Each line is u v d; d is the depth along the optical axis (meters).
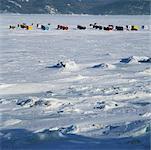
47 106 22.31
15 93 27.67
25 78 34.66
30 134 15.76
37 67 42.16
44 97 25.20
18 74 37.25
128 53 58.81
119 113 20.19
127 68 41.56
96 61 47.94
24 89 28.95
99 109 21.45
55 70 39.47
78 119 18.77
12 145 14.30
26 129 17.05
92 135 15.51
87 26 162.00
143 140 14.24
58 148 13.68
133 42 81.44
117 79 33.50
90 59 50.38
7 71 39.38
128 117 19.03
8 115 20.39
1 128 17.47
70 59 50.06
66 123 17.95
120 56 54.34
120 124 17.22
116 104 22.62
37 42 78.94
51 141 14.63
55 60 48.84
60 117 19.45
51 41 82.12
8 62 46.94
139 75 36.47
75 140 14.70
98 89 28.12
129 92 26.67
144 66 43.12
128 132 15.54
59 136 15.28
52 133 15.66
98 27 142.62
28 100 23.38
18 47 67.69
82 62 46.66
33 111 21.25
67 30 129.25
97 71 39.31
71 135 15.51
